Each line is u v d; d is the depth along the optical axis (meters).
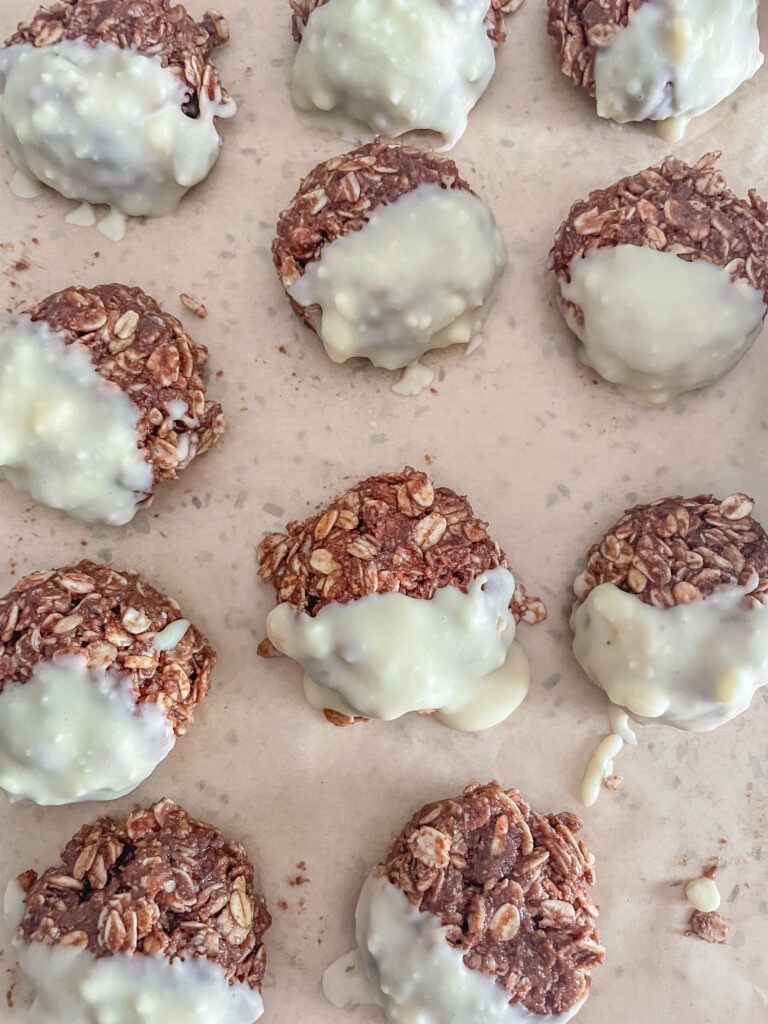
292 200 0.22
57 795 0.20
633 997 0.22
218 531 0.23
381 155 0.21
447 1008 0.20
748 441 0.23
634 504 0.23
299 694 0.22
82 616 0.20
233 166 0.23
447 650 0.20
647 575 0.21
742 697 0.21
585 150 0.24
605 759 0.22
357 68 0.22
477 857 0.21
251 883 0.21
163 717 0.21
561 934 0.21
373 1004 0.22
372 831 0.22
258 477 0.23
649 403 0.23
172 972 0.19
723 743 0.23
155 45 0.22
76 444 0.21
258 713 0.22
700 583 0.21
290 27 0.24
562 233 0.22
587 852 0.22
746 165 0.24
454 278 0.21
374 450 0.23
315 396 0.23
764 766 0.23
